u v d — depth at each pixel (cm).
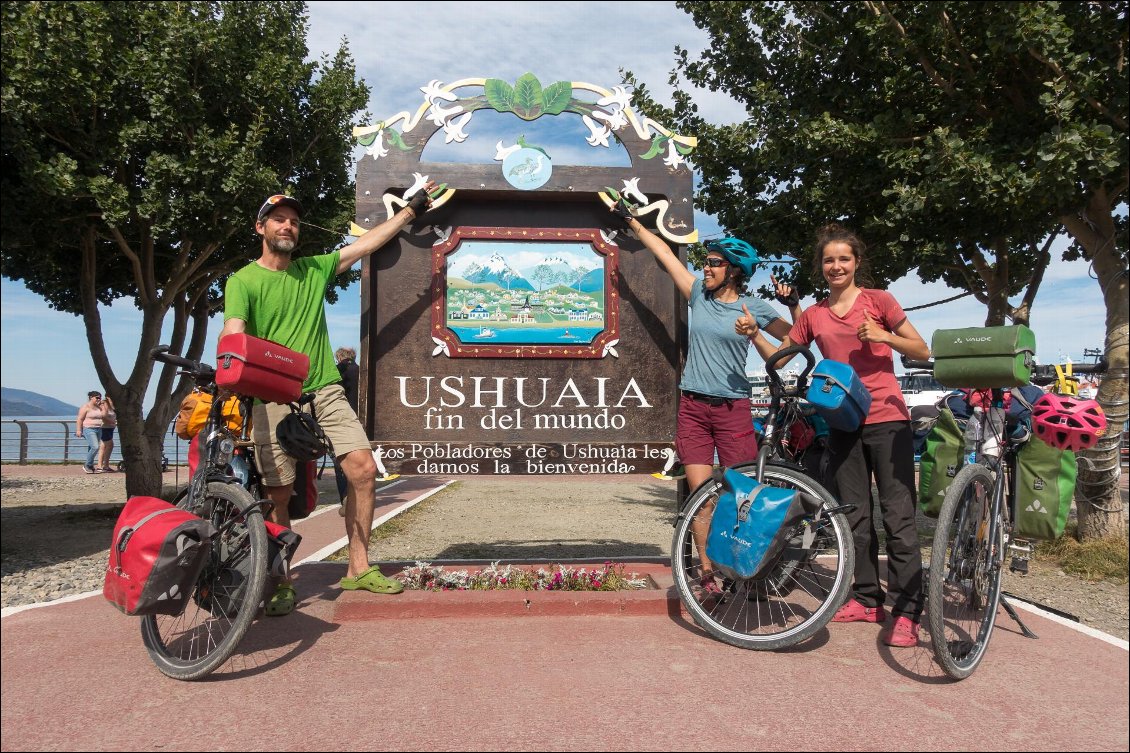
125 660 326
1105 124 584
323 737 250
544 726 259
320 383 405
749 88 779
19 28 676
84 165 752
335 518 829
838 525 339
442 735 252
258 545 309
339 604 386
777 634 339
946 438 392
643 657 330
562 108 490
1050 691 296
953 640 334
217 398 350
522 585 429
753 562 326
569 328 493
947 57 629
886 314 377
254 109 818
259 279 389
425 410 484
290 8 934
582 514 927
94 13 716
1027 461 386
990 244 665
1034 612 422
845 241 390
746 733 255
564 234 496
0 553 656
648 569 471
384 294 488
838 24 695
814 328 397
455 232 490
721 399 401
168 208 740
